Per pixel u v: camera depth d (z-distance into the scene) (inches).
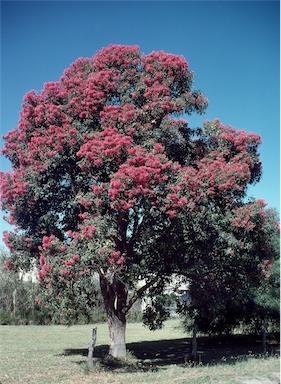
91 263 493.7
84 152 515.8
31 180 557.0
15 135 624.7
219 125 610.2
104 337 1125.7
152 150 526.9
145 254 593.3
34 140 560.4
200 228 529.3
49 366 570.3
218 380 421.4
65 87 609.9
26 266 625.9
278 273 730.8
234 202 557.9
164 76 582.2
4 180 585.6
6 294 1542.8
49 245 518.9
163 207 488.4
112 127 550.0
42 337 1106.7
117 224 542.6
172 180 505.4
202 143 617.0
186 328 930.7
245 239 554.3
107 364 565.3
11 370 538.6
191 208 494.3
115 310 635.5
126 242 589.9
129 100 580.1
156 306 659.4
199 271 585.9
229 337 931.3
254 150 615.2
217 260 566.3
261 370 468.1
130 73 593.3
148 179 475.8
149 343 946.1
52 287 494.9
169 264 602.5
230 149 595.5
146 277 619.2
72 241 516.4
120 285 631.2
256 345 880.3
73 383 447.5
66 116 577.3
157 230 538.6
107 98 579.8
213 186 527.8
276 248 653.9
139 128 544.7
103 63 603.8
